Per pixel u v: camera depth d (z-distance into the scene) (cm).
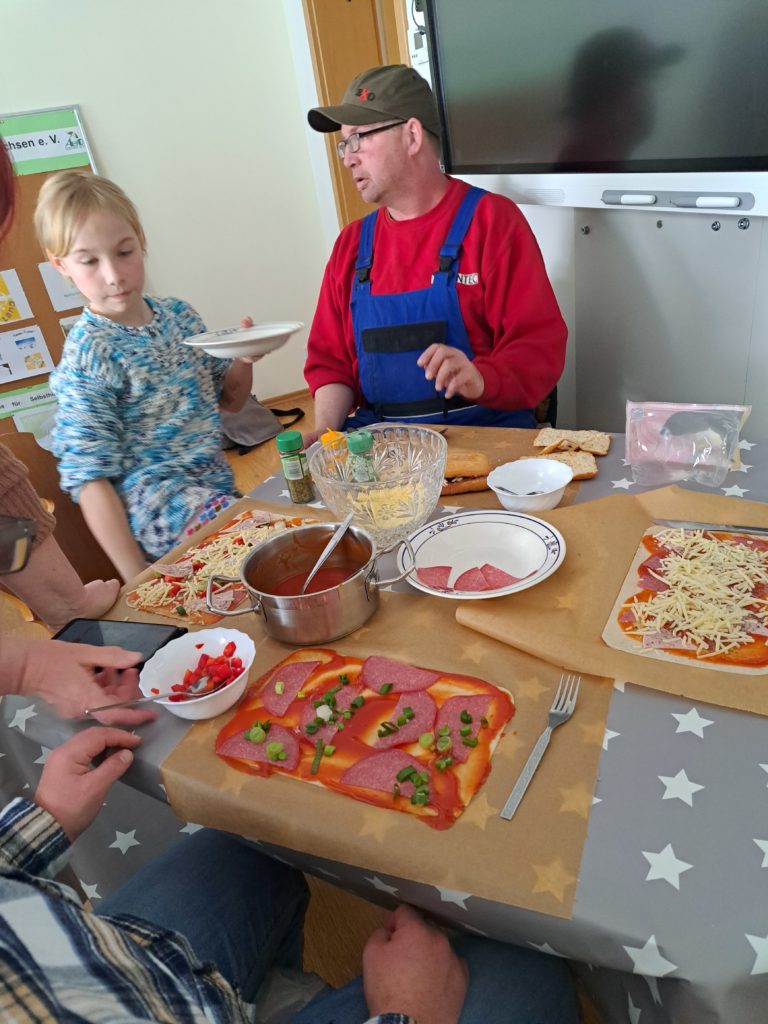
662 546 93
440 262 171
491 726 72
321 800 67
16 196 69
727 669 72
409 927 76
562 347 173
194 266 386
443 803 65
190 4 340
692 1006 52
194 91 355
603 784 64
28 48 317
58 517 179
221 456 193
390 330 173
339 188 374
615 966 55
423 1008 69
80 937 46
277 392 432
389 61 351
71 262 160
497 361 163
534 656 80
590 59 180
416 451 124
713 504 99
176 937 57
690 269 186
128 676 87
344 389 189
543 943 57
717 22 147
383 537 105
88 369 164
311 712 78
